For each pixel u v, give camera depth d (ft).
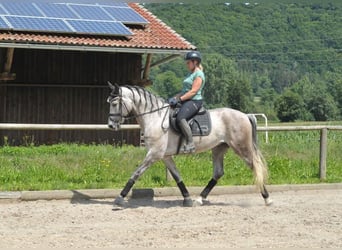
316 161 49.47
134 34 64.59
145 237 26.13
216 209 33.60
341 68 298.35
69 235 26.37
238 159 48.29
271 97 287.89
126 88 33.78
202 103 34.50
